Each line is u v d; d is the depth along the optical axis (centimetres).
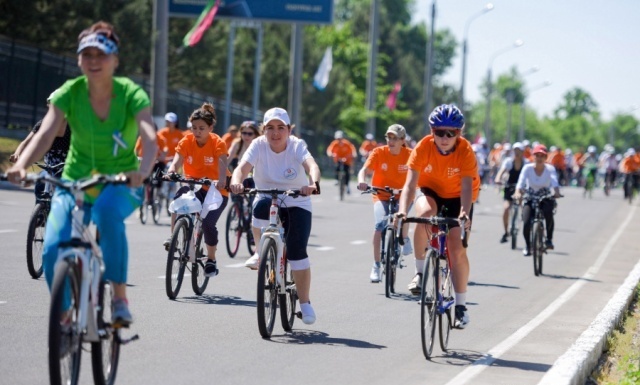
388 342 2183
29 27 7762
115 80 1523
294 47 9862
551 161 11494
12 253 3306
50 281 1507
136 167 1575
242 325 2283
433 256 2031
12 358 1803
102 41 1480
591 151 11156
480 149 10850
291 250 2197
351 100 17988
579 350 1983
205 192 2805
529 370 1942
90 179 1474
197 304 2553
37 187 2791
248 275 3209
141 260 3381
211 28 11169
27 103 8094
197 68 11100
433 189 2158
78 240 1483
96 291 1499
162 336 2098
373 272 3119
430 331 2030
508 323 2531
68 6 7862
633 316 2800
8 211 4784
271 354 1978
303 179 2214
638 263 4091
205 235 2712
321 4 9644
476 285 3303
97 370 1536
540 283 3444
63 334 1434
